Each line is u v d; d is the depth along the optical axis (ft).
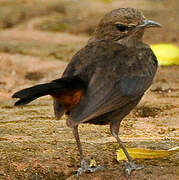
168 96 48.80
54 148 35.22
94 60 32.32
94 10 83.76
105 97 30.32
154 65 34.96
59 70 58.23
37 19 81.46
